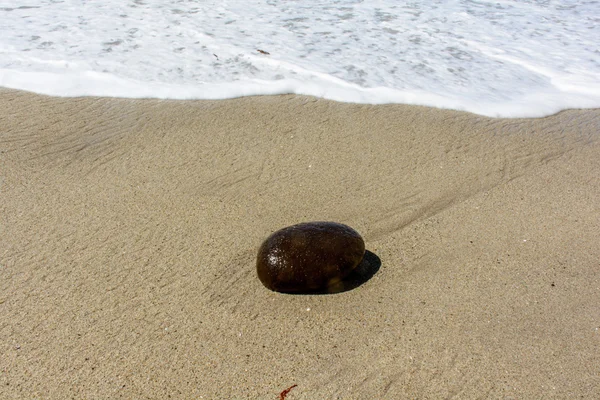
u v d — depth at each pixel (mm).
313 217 3387
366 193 3631
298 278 2709
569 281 2826
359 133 4328
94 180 3760
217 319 2617
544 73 5328
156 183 3730
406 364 2354
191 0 6949
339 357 2396
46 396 2238
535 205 3496
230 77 5062
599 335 2482
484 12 6797
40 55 5371
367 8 6836
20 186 3666
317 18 6469
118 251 3092
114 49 5535
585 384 2246
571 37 6121
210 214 3422
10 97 4734
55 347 2465
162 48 5582
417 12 6750
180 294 2771
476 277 2865
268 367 2357
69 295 2770
